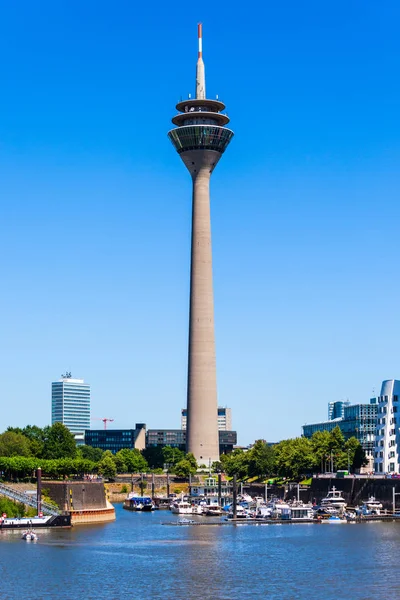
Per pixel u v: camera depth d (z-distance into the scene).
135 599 161.25
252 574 186.62
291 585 173.88
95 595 164.62
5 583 175.75
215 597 162.75
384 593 165.75
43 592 167.38
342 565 198.50
